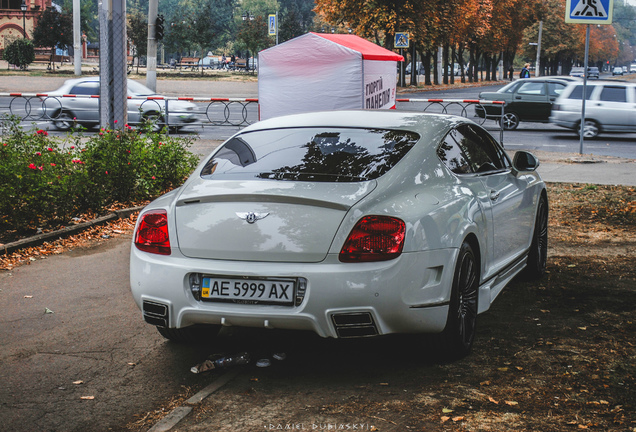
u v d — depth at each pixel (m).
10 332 5.05
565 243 7.89
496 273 4.99
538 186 6.17
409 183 4.12
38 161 8.88
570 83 21.73
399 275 3.77
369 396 3.79
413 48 58.88
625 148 19.12
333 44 15.51
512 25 80.56
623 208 9.97
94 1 126.88
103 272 6.78
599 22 15.88
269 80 16.22
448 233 4.07
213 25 57.53
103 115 11.50
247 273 3.85
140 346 4.75
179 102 20.55
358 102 15.68
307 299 3.76
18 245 7.47
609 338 4.66
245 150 4.66
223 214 3.99
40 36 61.12
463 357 4.36
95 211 9.28
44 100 21.02
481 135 5.48
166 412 3.71
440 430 3.35
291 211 3.88
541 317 5.19
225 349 4.67
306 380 4.05
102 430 3.51
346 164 4.25
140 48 55.50
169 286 4.02
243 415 3.59
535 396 3.72
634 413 3.48
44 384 4.11
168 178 10.91
